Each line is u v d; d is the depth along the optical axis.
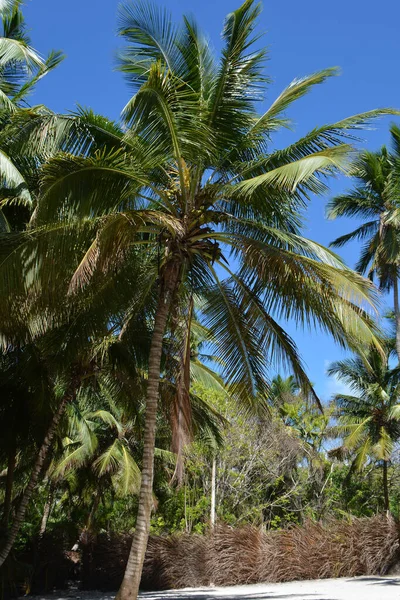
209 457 27.22
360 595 13.75
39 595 17.36
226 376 12.59
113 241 10.07
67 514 29.12
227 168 11.38
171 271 11.15
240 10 10.88
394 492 36.38
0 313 10.24
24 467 20.00
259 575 19.25
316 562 19.38
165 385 14.66
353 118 10.41
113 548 20.08
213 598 14.16
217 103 11.10
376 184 26.81
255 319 12.27
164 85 9.76
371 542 19.52
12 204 13.12
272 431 29.23
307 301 11.05
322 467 33.59
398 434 29.06
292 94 10.97
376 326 10.66
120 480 21.81
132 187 10.45
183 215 10.99
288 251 10.44
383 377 28.69
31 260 9.97
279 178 9.74
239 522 28.56
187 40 11.16
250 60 11.12
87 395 17.34
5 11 13.77
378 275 27.16
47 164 9.60
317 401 12.47
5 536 14.87
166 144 10.44
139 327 14.53
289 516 30.89
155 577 19.59
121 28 10.91
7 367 14.66
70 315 12.93
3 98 11.59
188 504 29.47
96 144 10.74
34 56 12.13
